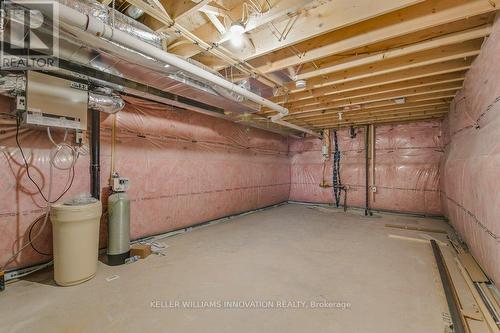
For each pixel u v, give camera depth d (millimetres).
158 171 3682
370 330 1635
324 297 2051
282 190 7066
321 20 1929
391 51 2371
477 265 2549
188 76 2463
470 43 2334
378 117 5172
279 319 1752
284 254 3059
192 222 4266
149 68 2242
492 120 2051
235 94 3129
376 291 2154
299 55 2484
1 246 2273
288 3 1688
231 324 1692
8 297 2004
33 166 2475
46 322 1687
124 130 3283
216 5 1878
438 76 3051
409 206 5531
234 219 5086
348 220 5031
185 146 4125
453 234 3920
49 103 2244
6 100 2307
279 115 4230
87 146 2887
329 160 6742
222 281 2322
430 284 2279
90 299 1984
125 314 1790
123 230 2756
